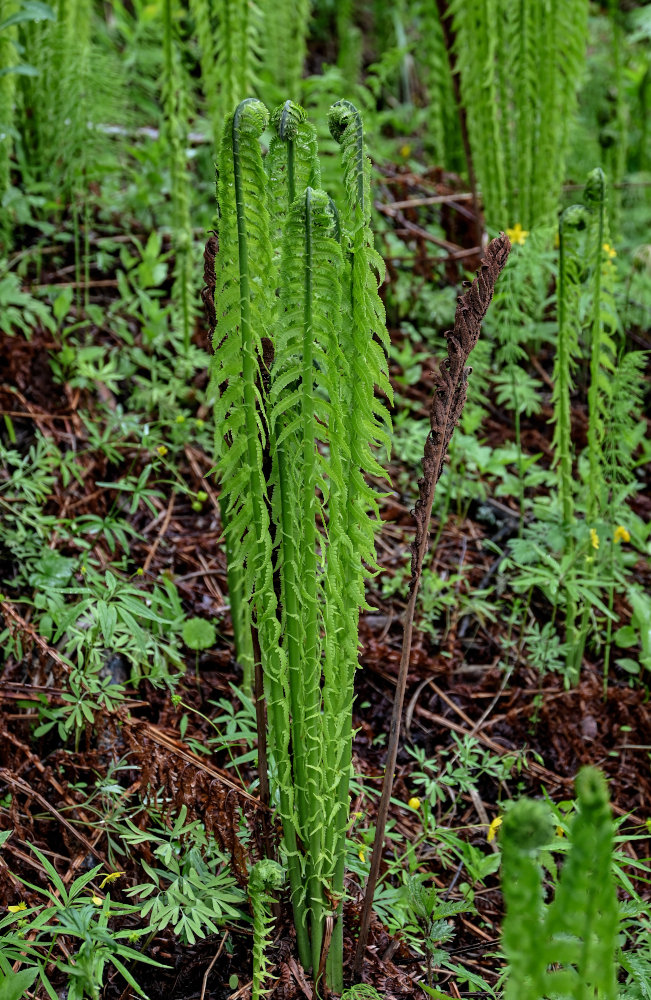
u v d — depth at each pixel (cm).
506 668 247
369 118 414
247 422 143
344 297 138
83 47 311
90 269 324
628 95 463
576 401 334
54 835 180
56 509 246
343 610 148
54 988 156
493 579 272
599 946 106
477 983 160
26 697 196
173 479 273
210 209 348
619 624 268
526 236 280
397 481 293
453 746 229
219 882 164
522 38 329
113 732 199
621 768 230
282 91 394
